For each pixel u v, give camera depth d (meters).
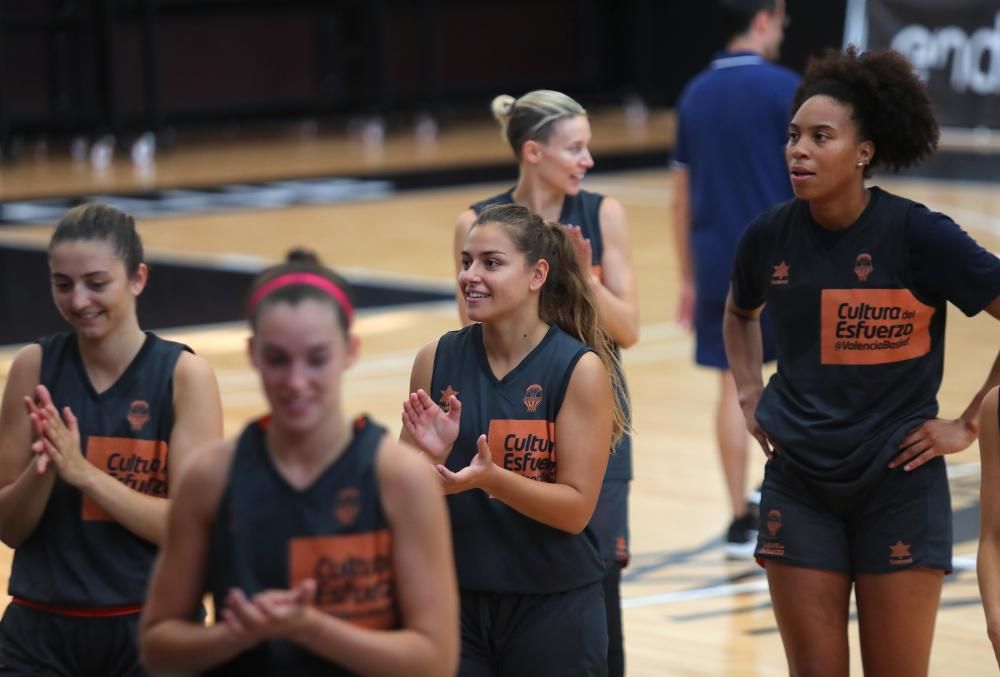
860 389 10.45
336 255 36.09
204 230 40.16
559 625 9.85
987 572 8.91
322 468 6.99
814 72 10.65
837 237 10.52
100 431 9.24
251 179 49.84
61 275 9.04
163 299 31.25
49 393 9.31
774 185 17.42
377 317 29.25
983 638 14.16
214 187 48.06
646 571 16.42
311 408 6.81
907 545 10.34
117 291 9.09
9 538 9.29
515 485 9.28
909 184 43.72
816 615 10.49
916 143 10.54
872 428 10.39
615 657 12.65
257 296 6.83
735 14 17.70
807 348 10.64
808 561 10.48
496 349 10.04
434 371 10.14
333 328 6.78
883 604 10.50
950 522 10.52
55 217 42.31
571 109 13.26
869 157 10.48
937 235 10.24
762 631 14.64
